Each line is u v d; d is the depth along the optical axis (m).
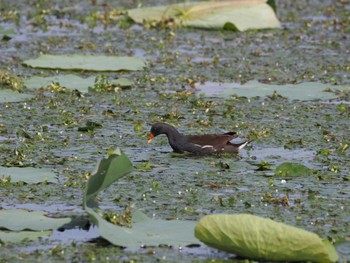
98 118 16.66
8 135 15.44
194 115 16.98
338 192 12.75
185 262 10.10
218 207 12.03
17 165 13.73
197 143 14.77
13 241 10.67
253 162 14.26
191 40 23.56
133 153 14.70
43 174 13.23
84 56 21.02
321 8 28.27
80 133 15.68
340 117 16.88
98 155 14.40
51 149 14.66
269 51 22.48
